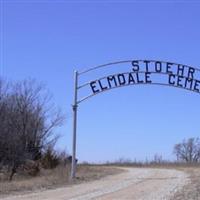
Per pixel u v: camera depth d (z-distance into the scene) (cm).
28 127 5272
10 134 4347
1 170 4462
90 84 3812
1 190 2658
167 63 3788
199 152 12481
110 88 3812
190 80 3784
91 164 8762
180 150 12606
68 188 2905
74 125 3769
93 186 3067
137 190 2734
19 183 3145
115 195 2431
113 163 9294
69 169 4816
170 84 3803
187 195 2431
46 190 2745
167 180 3619
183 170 5744
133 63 3806
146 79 3803
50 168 5259
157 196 2378
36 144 5416
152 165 8669
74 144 3766
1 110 4472
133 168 7006
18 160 4378
